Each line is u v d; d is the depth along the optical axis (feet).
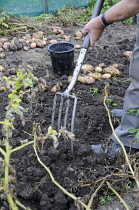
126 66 14.79
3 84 7.43
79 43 18.21
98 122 10.23
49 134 6.61
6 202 7.26
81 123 10.26
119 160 8.36
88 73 13.60
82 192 7.69
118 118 10.50
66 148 8.96
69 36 18.93
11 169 6.13
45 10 23.47
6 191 5.94
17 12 22.44
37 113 10.64
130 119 8.55
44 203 7.28
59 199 7.33
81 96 12.03
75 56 16.02
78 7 25.58
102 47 17.15
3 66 14.53
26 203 7.48
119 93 12.29
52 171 8.23
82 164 8.44
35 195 7.58
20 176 8.01
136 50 7.90
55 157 8.59
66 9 24.08
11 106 7.32
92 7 24.77
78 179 7.92
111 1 25.41
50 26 21.27
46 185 7.78
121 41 17.98
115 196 7.75
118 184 7.90
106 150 8.79
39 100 11.59
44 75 13.80
